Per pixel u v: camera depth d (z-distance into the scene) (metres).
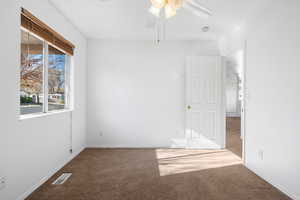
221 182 3.12
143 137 5.24
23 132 2.55
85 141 5.16
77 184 3.02
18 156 2.45
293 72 2.56
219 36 4.94
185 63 5.21
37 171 2.89
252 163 3.58
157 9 1.81
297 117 2.49
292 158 2.58
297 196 2.49
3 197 2.20
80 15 3.75
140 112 5.23
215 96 5.12
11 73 2.31
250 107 3.66
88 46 5.20
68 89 4.27
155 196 2.68
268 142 3.10
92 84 5.21
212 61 5.11
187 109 5.11
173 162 4.06
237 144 5.61
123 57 5.23
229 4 3.29
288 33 2.66
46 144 3.15
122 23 4.14
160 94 5.24
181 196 2.69
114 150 4.95
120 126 5.23
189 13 3.61
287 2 2.68
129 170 3.62
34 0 2.77
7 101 2.25
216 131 5.11
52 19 3.32
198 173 3.48
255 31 3.51
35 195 2.67
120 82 5.23
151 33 4.75
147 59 5.23
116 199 2.59
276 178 2.91
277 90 2.88
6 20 2.22
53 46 3.46
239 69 9.12
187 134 5.11
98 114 5.22
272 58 3.01
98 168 3.71
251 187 2.95
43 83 3.26
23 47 2.72
